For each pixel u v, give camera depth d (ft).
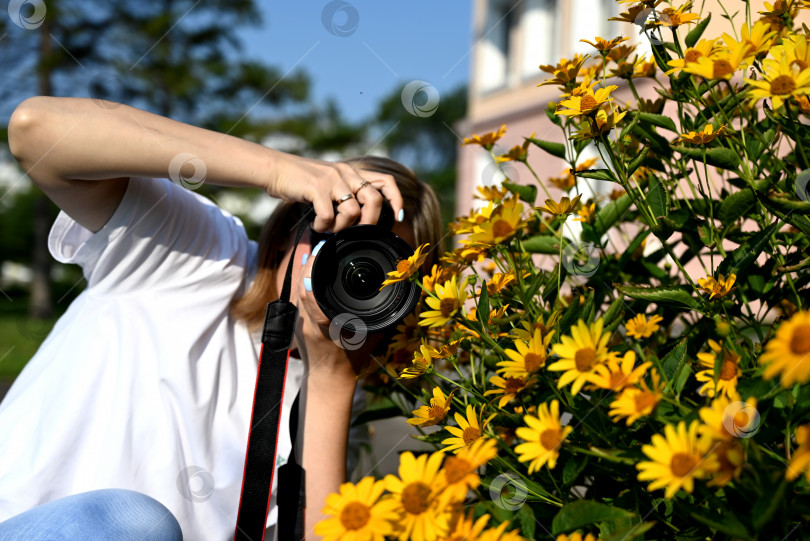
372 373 3.08
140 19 38.70
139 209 3.05
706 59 2.01
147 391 2.99
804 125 2.10
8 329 24.52
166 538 2.42
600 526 1.76
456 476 1.58
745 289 2.38
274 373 2.85
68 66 34.73
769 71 1.89
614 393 1.90
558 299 2.41
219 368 3.16
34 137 2.72
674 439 1.47
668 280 2.81
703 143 2.21
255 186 2.88
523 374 1.92
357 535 1.57
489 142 3.04
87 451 2.91
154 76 38.27
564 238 2.72
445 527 1.56
